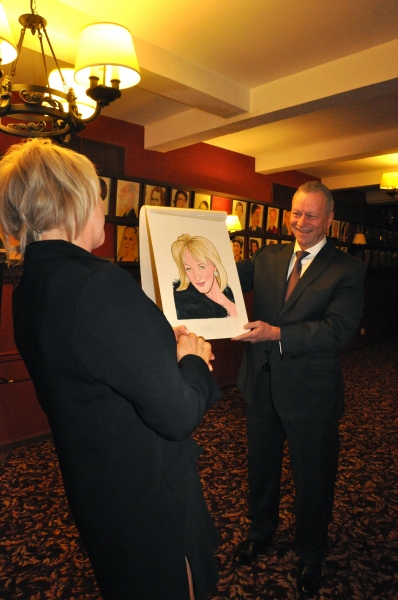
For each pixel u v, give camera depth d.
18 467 3.05
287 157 5.28
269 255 1.94
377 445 3.42
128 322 0.73
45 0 2.05
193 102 3.23
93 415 0.79
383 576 1.90
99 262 0.78
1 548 2.11
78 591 1.82
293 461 1.75
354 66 2.86
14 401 3.48
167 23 2.47
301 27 2.53
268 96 3.31
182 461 0.93
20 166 0.81
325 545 1.83
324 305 1.71
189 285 1.40
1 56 1.61
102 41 1.58
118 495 0.82
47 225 0.81
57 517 2.39
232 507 2.46
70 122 1.64
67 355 0.74
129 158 4.20
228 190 5.25
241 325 1.46
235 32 2.58
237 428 3.79
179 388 0.76
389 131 4.48
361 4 2.31
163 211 1.45
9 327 3.43
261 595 1.79
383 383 5.40
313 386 1.72
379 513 2.41
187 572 0.93
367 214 8.13
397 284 9.33
